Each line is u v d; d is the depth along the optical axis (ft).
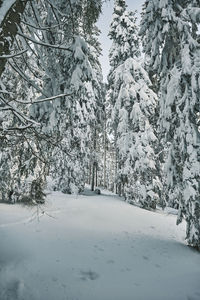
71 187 60.03
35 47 15.67
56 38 18.31
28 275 15.14
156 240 27.27
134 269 18.70
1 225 23.48
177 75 27.89
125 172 52.37
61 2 18.43
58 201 42.55
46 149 19.93
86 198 52.80
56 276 15.66
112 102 65.05
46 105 18.89
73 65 17.06
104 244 23.25
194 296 15.30
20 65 19.48
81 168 63.26
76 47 15.37
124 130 53.98
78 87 16.08
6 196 35.40
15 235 21.33
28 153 25.18
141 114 51.29
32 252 18.56
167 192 30.89
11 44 10.68
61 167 60.39
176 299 14.79
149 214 41.86
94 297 14.05
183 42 27.96
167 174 29.48
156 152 55.42
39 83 30.55
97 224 30.22
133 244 24.63
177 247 25.44
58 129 20.61
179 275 18.51
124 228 30.50
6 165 34.58
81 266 17.71
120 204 47.62
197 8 27.40
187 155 26.45
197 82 25.89
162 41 30.27
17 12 11.27
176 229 34.99
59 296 13.55
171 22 28.86
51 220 28.19
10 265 15.88
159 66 31.71
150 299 14.56
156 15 29.78
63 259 18.37
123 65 56.80
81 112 55.26
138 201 50.06
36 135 13.61
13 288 13.53
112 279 16.57
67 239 22.82
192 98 26.18
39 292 13.58
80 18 20.20
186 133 26.71
